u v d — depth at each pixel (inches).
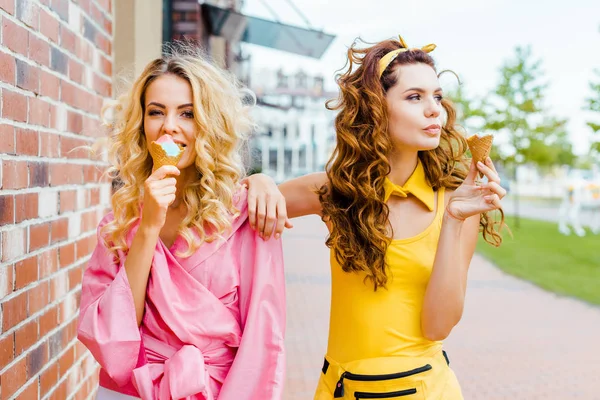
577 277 386.3
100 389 66.9
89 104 117.1
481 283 364.5
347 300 75.4
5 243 74.7
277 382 65.1
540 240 616.7
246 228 71.4
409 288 74.0
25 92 82.1
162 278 65.0
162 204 61.9
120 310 62.5
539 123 799.1
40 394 87.4
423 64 73.2
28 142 83.2
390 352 73.0
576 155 1891.0
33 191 85.2
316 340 225.1
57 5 96.0
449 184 78.0
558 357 212.2
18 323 78.8
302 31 339.3
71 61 104.3
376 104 72.4
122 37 166.6
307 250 502.9
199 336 64.8
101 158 125.0
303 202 82.6
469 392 178.4
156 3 199.8
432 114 71.7
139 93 70.0
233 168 70.6
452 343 228.8
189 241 67.3
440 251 71.2
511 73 792.9
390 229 75.0
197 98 67.4
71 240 104.1
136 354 62.7
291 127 1870.1
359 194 73.6
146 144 71.8
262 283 67.7
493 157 799.1
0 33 73.5
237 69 613.6
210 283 67.5
